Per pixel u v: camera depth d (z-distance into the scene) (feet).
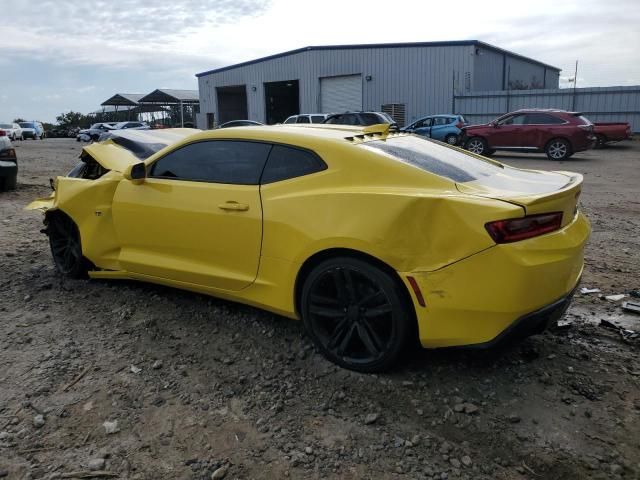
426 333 10.27
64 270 17.61
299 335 13.14
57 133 184.34
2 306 15.33
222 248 12.74
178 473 8.60
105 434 9.57
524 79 128.77
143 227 14.33
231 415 10.11
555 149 63.21
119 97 210.79
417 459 8.88
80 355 12.40
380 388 10.81
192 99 188.24
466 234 9.68
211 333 13.39
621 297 15.66
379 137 12.67
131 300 15.53
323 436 9.48
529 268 9.49
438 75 103.19
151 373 11.59
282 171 12.03
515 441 9.28
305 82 117.91
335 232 10.77
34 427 9.76
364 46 108.27
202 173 13.35
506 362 11.76
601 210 30.53
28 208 18.15
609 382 11.03
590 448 9.09
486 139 67.41
